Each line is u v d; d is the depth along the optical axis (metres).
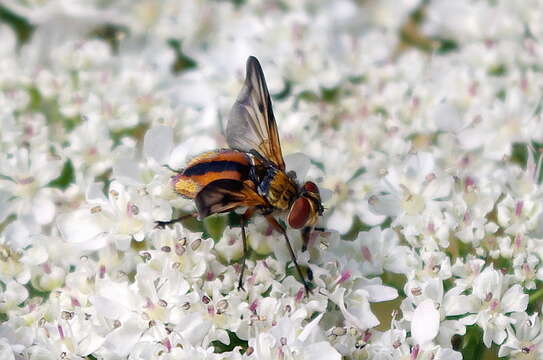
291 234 0.14
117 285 0.14
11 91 0.16
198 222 0.14
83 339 0.14
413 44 0.18
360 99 0.16
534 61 0.16
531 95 0.16
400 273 0.14
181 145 0.14
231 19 0.17
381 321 0.15
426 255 0.14
